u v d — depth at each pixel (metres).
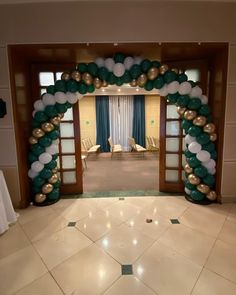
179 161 3.45
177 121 3.38
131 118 8.49
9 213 2.55
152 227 2.46
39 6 2.57
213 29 2.66
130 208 2.97
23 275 1.77
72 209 2.97
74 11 2.59
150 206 3.02
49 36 2.62
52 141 3.09
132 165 5.89
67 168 3.52
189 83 2.82
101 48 2.69
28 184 3.13
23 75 2.99
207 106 2.89
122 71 2.78
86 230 2.43
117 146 7.70
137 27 2.63
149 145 8.30
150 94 8.10
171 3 2.60
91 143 8.32
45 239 2.27
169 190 3.55
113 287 1.63
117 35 2.63
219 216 2.69
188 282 1.67
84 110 8.38
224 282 1.66
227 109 2.83
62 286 1.65
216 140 3.01
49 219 2.70
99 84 2.89
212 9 2.63
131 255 1.98
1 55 2.64
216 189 3.09
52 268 1.84
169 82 2.82
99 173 5.06
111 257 1.96
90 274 1.76
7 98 2.73
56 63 3.23
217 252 2.01
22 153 2.94
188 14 2.63
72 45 2.63
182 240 2.20
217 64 2.93
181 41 2.66
